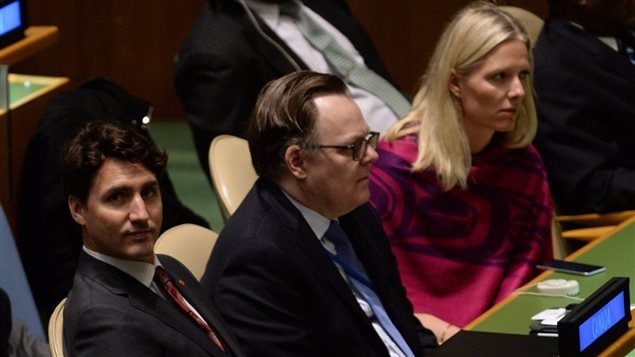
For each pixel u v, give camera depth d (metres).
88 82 12.21
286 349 8.03
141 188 7.32
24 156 12.27
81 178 7.27
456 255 10.37
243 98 12.48
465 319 10.24
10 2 13.70
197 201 17.80
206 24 12.67
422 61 21.22
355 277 8.76
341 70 12.84
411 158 10.35
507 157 10.59
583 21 12.62
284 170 8.35
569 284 9.03
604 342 7.43
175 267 8.09
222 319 8.00
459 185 10.40
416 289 10.35
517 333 8.17
